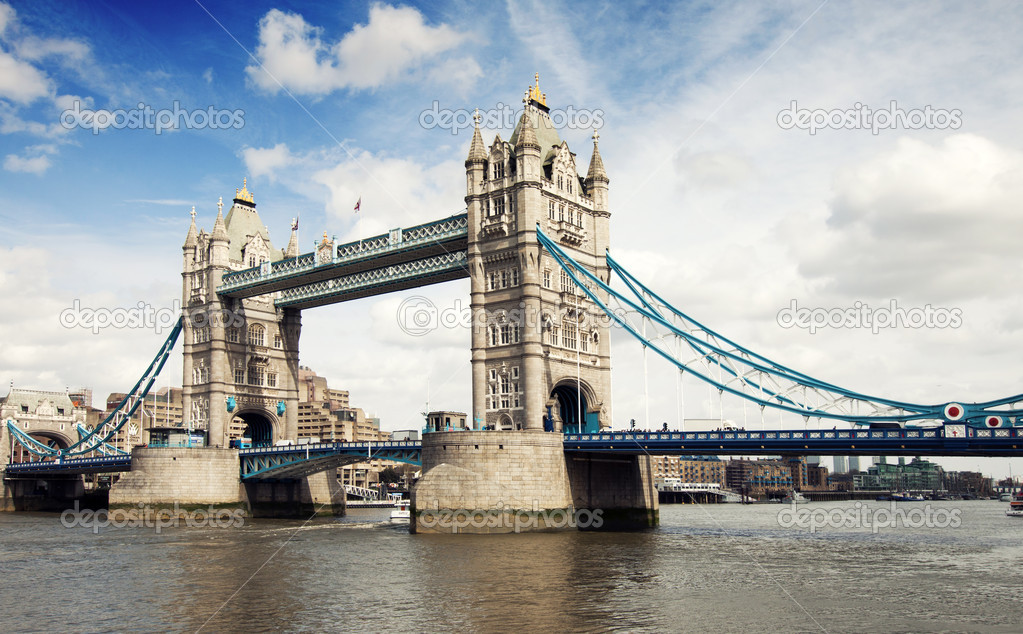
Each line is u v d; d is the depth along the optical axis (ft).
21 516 495.82
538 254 341.62
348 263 407.64
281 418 493.77
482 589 182.09
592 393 361.71
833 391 282.77
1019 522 464.24
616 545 259.60
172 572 215.92
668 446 293.43
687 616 155.43
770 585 186.29
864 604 166.09
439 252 383.24
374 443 378.53
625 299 325.62
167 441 442.09
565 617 154.71
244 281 463.42
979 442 240.32
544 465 303.68
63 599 179.73
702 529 345.10
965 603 167.22
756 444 277.03
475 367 347.77
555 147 363.35
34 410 623.77
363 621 153.38
